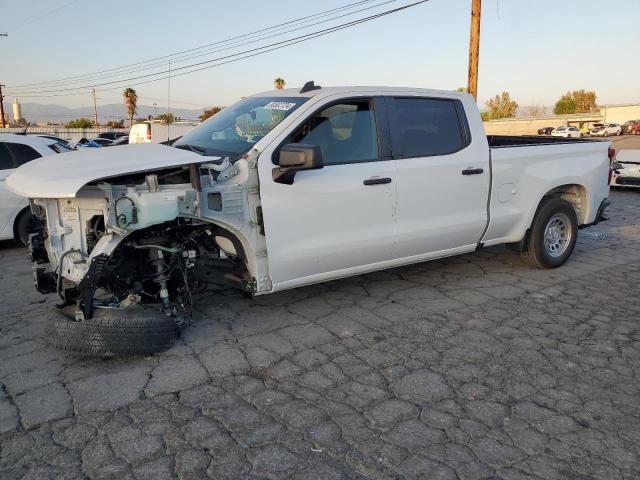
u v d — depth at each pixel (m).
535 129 64.75
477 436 3.00
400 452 2.85
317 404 3.32
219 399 3.37
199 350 4.04
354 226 4.57
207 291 5.19
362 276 5.89
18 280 5.94
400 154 4.81
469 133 5.29
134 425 3.08
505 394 3.45
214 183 3.95
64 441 2.93
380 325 4.55
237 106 5.12
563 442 2.95
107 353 3.69
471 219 5.32
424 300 5.16
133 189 3.57
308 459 2.79
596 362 3.90
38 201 4.04
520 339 4.29
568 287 5.61
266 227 4.12
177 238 4.12
